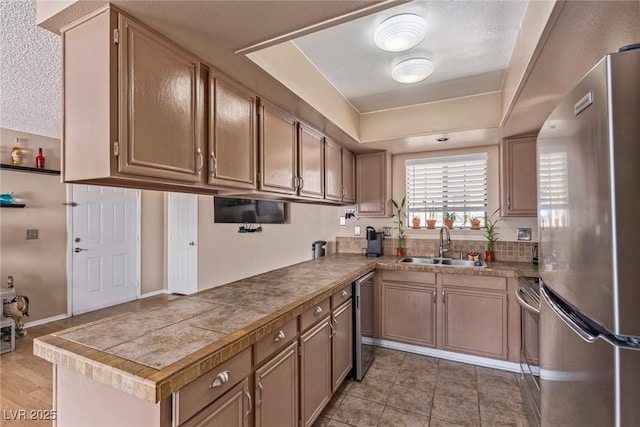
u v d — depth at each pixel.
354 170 3.48
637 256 0.71
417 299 2.89
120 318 1.39
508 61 2.05
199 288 4.66
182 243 4.83
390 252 3.50
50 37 1.78
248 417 1.28
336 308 2.14
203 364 1.01
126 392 0.91
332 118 2.42
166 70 1.28
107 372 0.94
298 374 1.65
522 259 2.99
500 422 1.95
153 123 1.22
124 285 4.50
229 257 4.74
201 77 1.48
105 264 4.27
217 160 1.56
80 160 1.16
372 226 3.63
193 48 1.38
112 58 1.09
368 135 3.01
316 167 2.61
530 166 2.75
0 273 3.33
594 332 0.85
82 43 1.16
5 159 3.40
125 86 1.12
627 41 1.28
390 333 3.01
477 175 3.21
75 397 1.13
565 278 1.02
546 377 1.24
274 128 2.05
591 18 1.14
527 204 2.75
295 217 4.20
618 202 0.73
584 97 0.87
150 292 4.86
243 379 1.24
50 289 3.71
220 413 1.12
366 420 1.97
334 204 3.44
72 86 1.19
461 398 2.21
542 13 1.23
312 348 1.79
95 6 1.09
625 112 0.73
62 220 3.83
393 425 1.93
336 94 2.50
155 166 1.22
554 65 1.50
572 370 0.96
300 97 1.95
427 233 3.38
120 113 1.11
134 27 1.16
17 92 2.53
